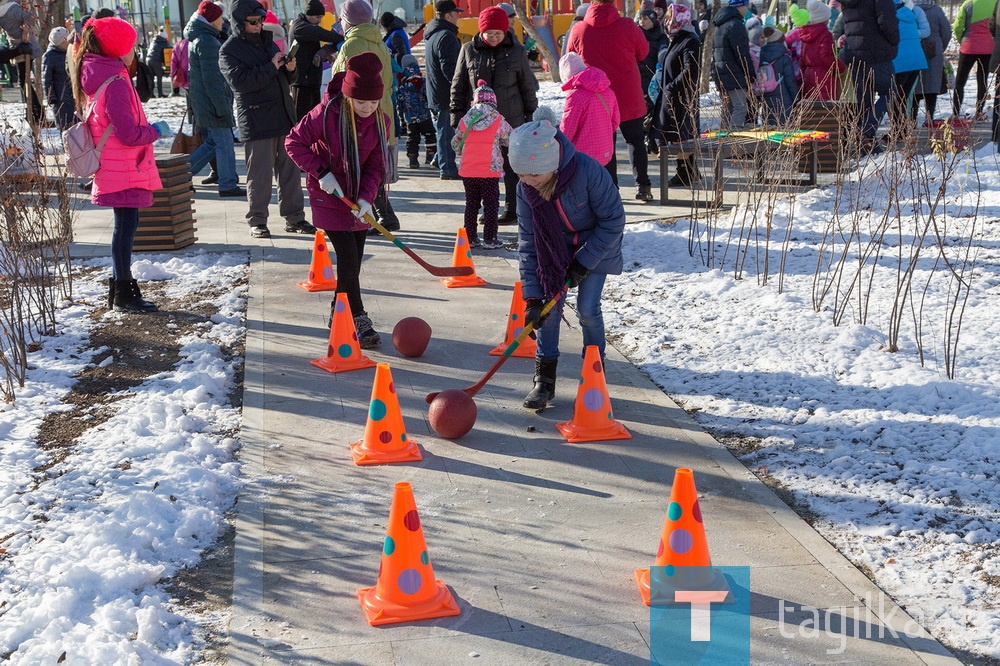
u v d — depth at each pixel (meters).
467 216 8.39
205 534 3.96
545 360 5.12
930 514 4.00
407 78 12.59
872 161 10.56
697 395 5.33
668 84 10.73
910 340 5.94
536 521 4.03
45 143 11.95
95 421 5.07
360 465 4.53
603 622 3.35
